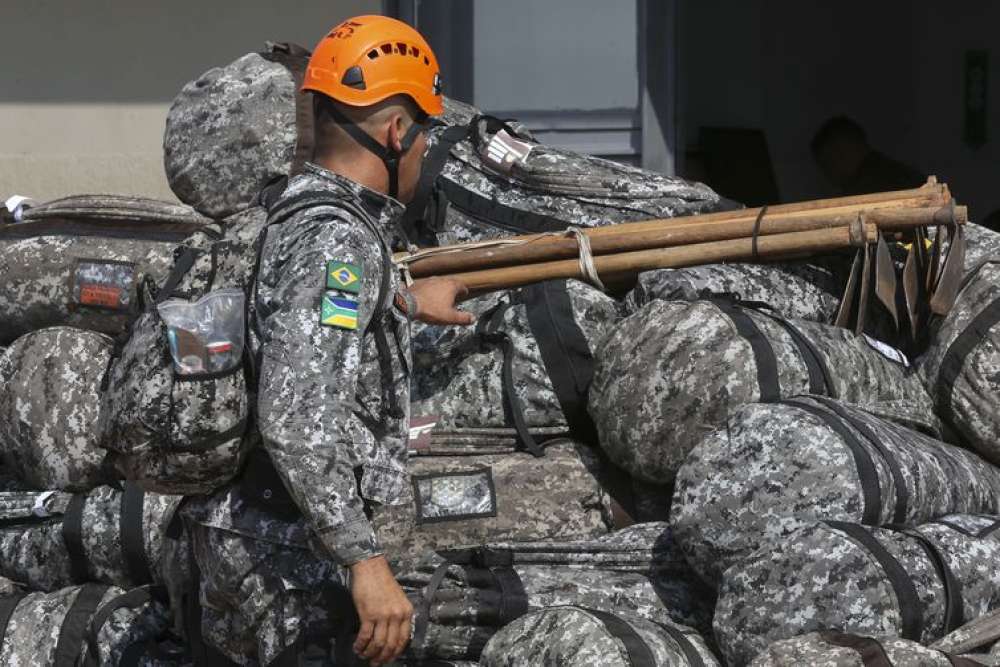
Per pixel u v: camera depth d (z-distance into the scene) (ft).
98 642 38.29
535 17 66.33
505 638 32.99
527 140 46.55
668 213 44.39
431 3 65.36
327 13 63.16
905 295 40.47
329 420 27.30
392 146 30.40
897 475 33.06
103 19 61.67
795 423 33.35
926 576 31.01
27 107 61.72
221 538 30.12
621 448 38.09
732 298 39.88
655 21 66.54
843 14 94.17
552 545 36.73
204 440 28.84
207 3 61.98
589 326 40.57
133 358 29.53
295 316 27.66
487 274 41.60
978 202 94.43
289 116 43.65
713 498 33.53
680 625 34.81
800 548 31.17
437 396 40.70
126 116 62.13
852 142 83.35
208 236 30.58
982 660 29.89
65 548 41.11
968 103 94.32
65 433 41.37
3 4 61.11
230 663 32.27
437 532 37.65
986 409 38.99
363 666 29.58
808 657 28.99
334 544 27.35
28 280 43.70
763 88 91.20
